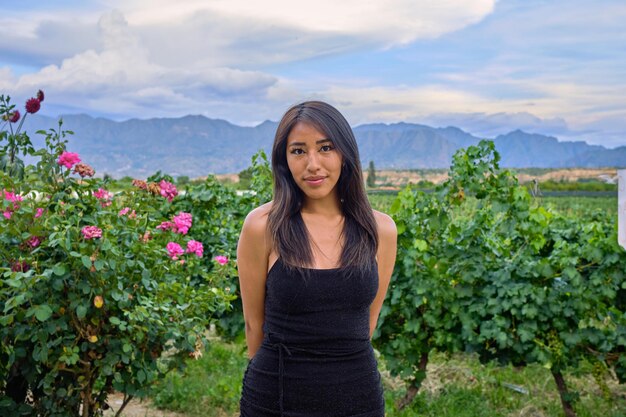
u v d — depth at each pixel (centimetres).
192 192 623
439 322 497
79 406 340
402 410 501
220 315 552
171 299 350
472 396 533
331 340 202
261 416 205
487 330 484
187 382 528
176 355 349
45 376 310
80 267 304
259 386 206
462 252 491
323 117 205
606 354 491
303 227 207
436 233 501
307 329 201
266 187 634
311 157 203
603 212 748
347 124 211
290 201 209
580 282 482
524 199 485
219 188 641
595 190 5250
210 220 629
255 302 220
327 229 211
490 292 489
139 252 330
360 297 205
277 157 213
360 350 207
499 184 484
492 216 495
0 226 308
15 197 323
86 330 312
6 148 371
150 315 316
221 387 519
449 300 491
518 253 499
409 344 505
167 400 495
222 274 395
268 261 211
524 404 524
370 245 212
